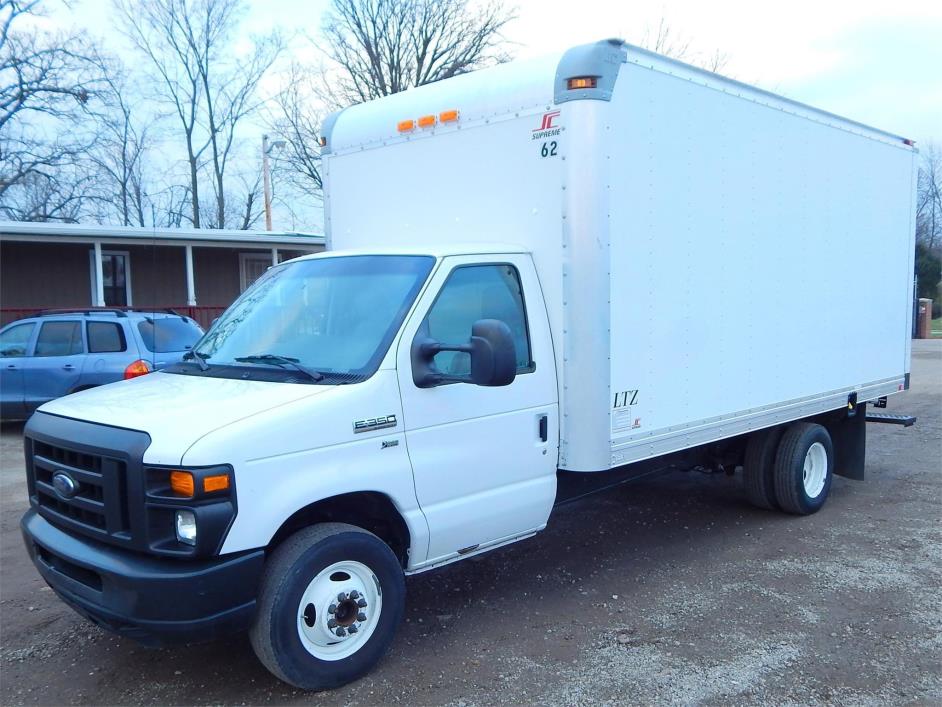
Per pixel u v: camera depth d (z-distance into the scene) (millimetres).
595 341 4707
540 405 4758
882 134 7691
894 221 8023
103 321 11352
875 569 5730
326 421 3818
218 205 37875
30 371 11023
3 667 4352
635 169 4906
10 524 7059
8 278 18047
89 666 4348
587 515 7270
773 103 6148
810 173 6660
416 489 4180
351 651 4027
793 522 7008
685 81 5266
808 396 6836
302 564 3771
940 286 43125
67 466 3867
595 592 5359
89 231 17344
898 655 4375
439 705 3885
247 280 21531
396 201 5707
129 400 4051
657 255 5129
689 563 5926
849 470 7906
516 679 4137
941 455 9891
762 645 4512
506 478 4617
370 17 37500
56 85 29703
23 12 28703
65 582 3830
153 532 3494
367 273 4602
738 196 5848
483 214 5137
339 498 4000
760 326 6184
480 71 5266
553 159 4703
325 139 6230
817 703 3885
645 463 5984
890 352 8148
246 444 3549
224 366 4492
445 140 5320
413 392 4176
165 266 20172
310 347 4375
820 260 6867
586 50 4578
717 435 5797
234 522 3496
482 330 3922
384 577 4117
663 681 4109
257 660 4363
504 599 5250
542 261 4836
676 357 5352
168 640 3510
